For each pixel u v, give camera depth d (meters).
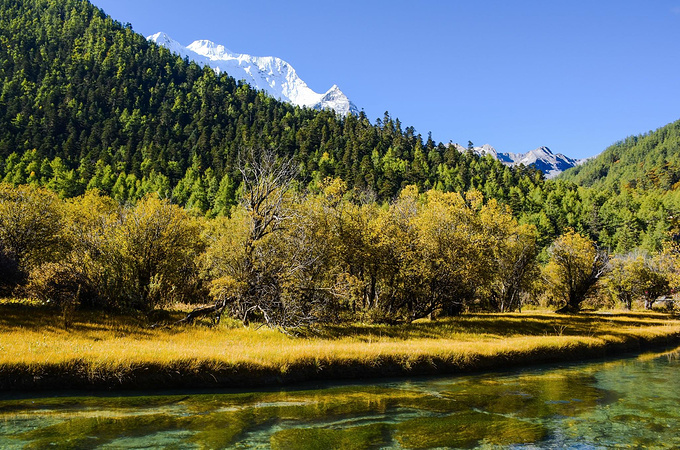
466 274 31.53
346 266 31.73
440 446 10.32
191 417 11.77
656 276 62.94
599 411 13.66
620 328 37.62
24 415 11.22
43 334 17.56
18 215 30.86
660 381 18.78
